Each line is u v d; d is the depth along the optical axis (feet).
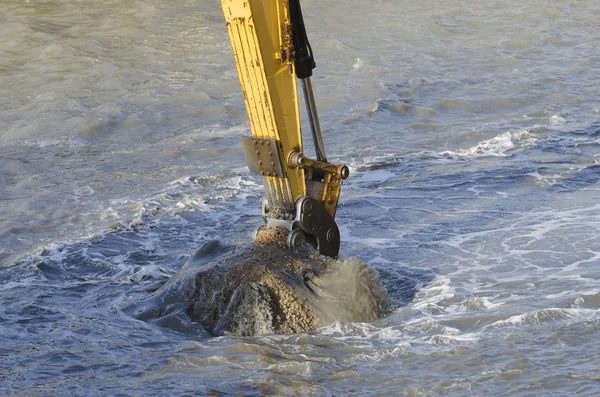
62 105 262.67
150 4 386.32
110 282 144.66
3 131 240.73
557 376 97.19
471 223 163.12
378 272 140.97
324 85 280.10
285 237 129.80
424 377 100.12
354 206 176.96
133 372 107.14
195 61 312.91
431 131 234.99
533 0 394.11
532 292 126.00
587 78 284.00
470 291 129.39
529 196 176.14
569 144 212.84
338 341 113.80
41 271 150.20
